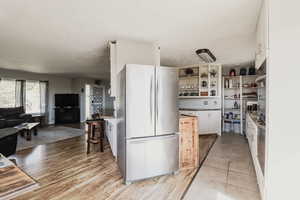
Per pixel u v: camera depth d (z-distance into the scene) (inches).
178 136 102.0
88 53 155.4
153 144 94.0
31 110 269.3
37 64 205.5
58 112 297.9
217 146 157.3
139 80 90.4
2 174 43.6
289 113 59.9
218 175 98.7
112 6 76.3
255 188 84.2
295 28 58.7
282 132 60.8
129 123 88.9
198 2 72.7
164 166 97.2
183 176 98.3
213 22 91.9
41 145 163.2
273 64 61.2
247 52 153.5
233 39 118.4
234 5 74.9
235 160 121.9
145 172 92.4
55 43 127.3
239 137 193.0
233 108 220.8
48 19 88.8
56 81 304.3
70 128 254.5
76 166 113.3
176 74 99.6
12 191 36.6
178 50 145.7
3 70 237.1
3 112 211.6
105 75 304.0
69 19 89.0
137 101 90.1
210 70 203.8
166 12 81.4
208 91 204.1
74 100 312.8
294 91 59.2
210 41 122.6
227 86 218.4
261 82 89.1
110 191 82.7
